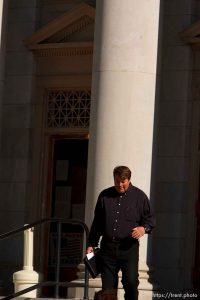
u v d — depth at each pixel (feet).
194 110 61.98
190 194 61.52
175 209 61.57
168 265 61.31
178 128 62.08
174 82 62.44
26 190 66.54
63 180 66.39
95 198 53.93
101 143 54.03
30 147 66.85
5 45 66.08
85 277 50.19
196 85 62.08
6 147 67.36
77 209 65.87
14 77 67.67
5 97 67.72
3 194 67.05
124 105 53.98
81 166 66.03
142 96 54.19
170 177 61.93
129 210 46.11
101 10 54.85
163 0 58.34
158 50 55.77
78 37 65.98
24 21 67.82
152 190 54.70
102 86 54.34
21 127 67.15
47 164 66.69
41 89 66.95
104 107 54.19
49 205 66.49
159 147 62.34
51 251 65.98
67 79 66.13
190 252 61.16
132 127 53.93
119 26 54.39
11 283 65.67
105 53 54.44
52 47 66.23
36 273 56.18
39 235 65.87
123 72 54.13
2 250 66.39
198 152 61.67
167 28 62.85
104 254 46.26
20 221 66.33
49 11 67.46
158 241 61.67
